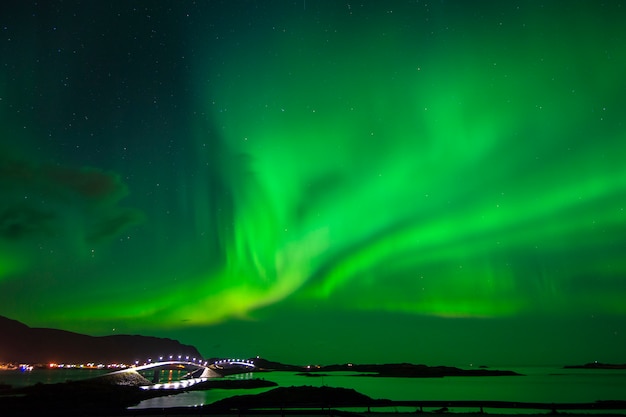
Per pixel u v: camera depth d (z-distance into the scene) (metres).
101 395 55.72
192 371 174.12
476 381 156.75
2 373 164.25
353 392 47.09
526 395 82.00
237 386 97.12
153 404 52.00
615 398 75.88
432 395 78.94
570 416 23.97
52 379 118.00
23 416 24.42
